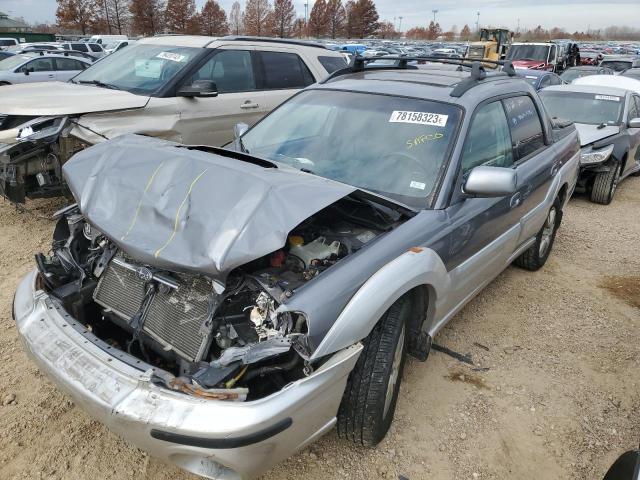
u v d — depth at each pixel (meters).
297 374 2.34
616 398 3.48
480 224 3.43
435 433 3.06
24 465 2.68
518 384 3.56
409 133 3.48
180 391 2.12
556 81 16.58
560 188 5.07
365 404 2.60
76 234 3.12
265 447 2.10
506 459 2.92
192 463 2.16
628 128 8.61
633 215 7.66
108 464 2.72
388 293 2.50
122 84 6.25
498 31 30.97
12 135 5.20
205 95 5.96
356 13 91.56
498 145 3.87
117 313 2.73
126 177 2.79
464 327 4.23
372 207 3.00
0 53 20.67
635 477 2.12
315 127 3.79
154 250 2.38
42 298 2.70
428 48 50.84
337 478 2.71
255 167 2.74
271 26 78.12
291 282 2.47
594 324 4.41
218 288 2.33
